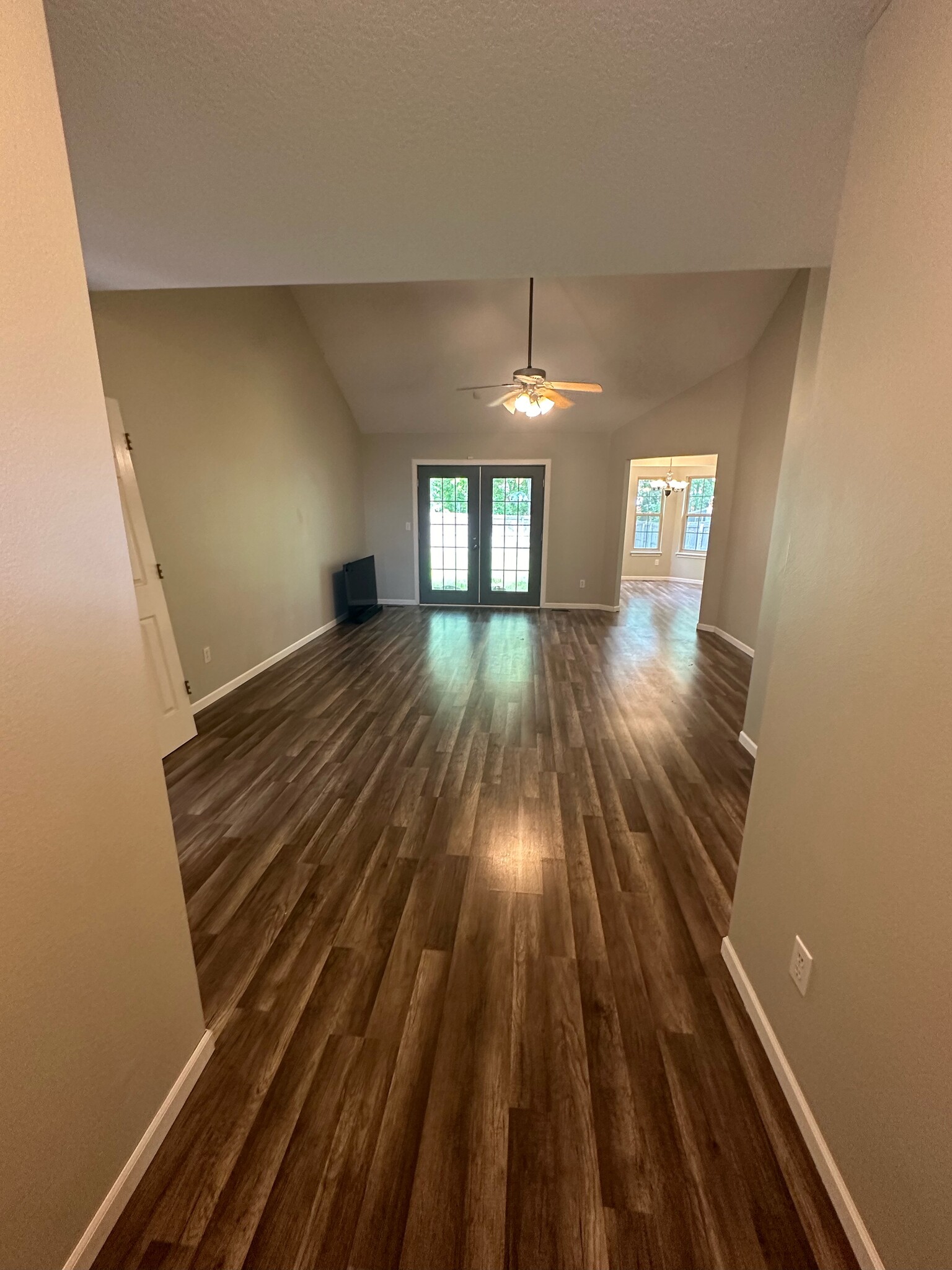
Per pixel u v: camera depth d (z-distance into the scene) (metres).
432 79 0.99
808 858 1.18
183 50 0.94
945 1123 0.78
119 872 1.02
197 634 3.52
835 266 1.12
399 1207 1.06
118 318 2.76
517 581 7.04
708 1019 1.46
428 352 5.09
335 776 2.77
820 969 1.12
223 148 1.17
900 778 0.88
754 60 0.96
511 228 1.49
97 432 0.92
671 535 9.75
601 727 3.39
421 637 5.54
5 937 0.78
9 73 0.74
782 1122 1.21
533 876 2.02
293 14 0.87
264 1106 1.24
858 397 1.03
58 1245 0.90
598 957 1.66
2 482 0.75
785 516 2.65
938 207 0.80
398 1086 1.29
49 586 0.83
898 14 0.87
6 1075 0.79
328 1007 1.49
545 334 4.70
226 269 1.79
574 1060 1.34
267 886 1.97
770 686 1.38
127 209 1.40
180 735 3.12
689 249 1.57
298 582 5.00
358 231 1.52
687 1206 1.06
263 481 4.29
